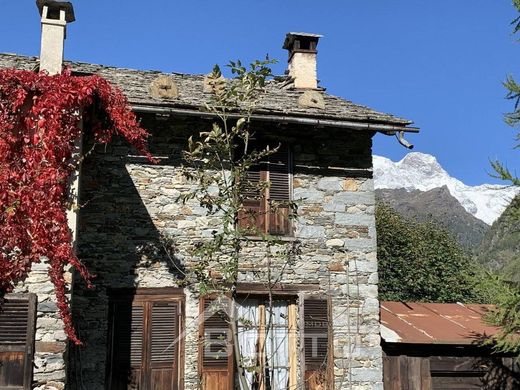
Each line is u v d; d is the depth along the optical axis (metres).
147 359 8.80
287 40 11.97
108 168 9.17
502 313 9.28
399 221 22.00
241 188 7.40
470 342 9.91
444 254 21.30
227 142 7.34
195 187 9.41
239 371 7.27
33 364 6.90
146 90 9.66
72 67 10.64
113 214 9.06
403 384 9.94
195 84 10.73
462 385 10.28
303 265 9.64
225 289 8.02
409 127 10.03
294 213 8.09
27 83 7.24
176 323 8.99
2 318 6.90
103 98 7.78
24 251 6.93
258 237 9.43
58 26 8.00
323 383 9.34
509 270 9.78
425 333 10.09
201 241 9.25
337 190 10.05
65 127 7.32
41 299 7.01
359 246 9.93
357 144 10.30
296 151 10.02
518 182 9.61
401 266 20.88
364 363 9.57
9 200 6.92
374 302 9.80
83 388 8.47
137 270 8.99
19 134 7.18
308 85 11.58
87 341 8.61
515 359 10.46
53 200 7.06
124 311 8.86
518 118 9.79
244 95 7.43
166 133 9.48
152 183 9.30
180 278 9.09
